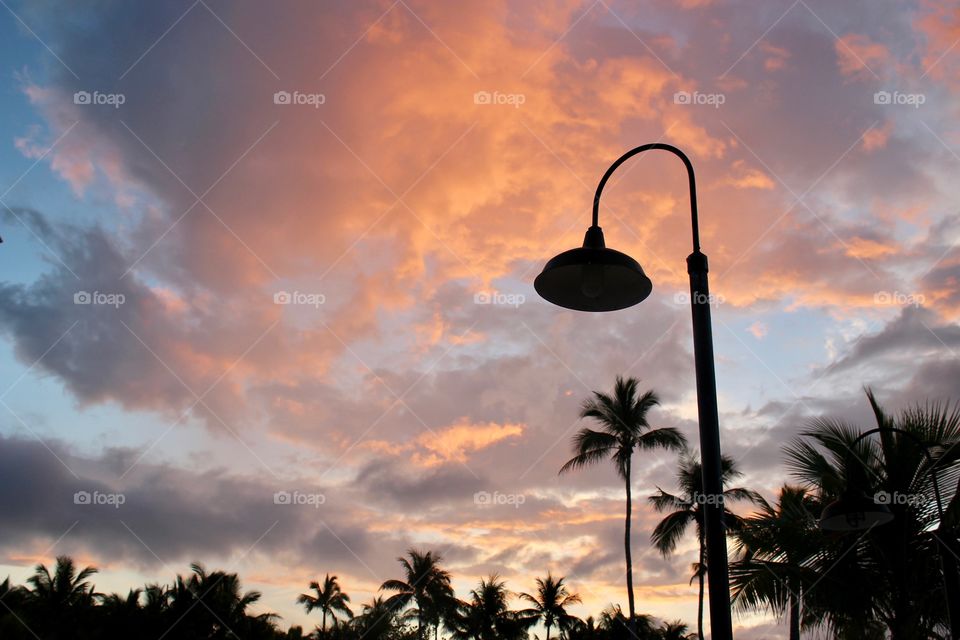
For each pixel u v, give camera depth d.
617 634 53.12
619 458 42.62
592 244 6.36
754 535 13.51
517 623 66.06
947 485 12.72
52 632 48.16
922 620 12.43
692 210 6.07
